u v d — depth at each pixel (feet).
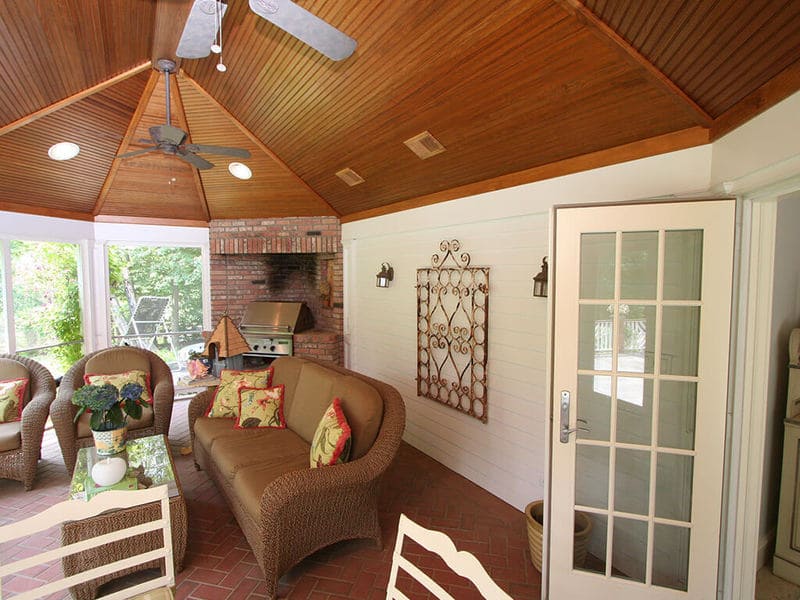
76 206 16.01
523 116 8.28
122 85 11.17
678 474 6.94
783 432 8.25
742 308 6.50
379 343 15.79
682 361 6.86
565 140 8.44
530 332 9.87
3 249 14.11
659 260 6.67
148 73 11.11
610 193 8.16
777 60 5.08
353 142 11.66
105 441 9.04
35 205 14.79
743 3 4.65
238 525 9.48
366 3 7.31
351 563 8.30
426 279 13.04
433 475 12.05
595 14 5.83
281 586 7.67
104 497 4.81
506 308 10.48
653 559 7.06
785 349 8.06
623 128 7.60
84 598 7.25
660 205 6.61
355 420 8.75
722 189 6.48
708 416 6.59
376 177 13.08
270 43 9.20
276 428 11.12
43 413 11.07
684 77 6.11
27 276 14.92
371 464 8.22
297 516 7.48
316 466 8.28
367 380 10.34
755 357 6.49
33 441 10.85
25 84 9.70
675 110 6.81
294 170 14.73
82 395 8.83
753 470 6.61
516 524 9.66
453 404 12.17
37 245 15.21
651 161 7.53
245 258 19.89
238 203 17.34
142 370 13.03
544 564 7.41
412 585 7.76
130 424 12.01
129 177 15.35
